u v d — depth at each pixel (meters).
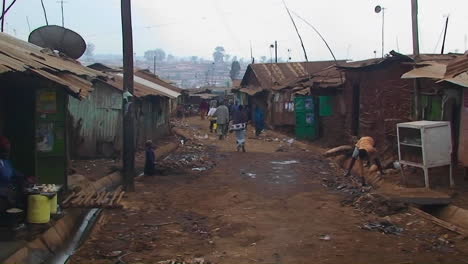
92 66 21.94
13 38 10.46
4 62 6.55
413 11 14.38
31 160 8.98
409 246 7.23
